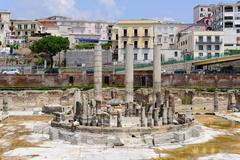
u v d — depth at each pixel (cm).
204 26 18375
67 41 13938
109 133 4953
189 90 9588
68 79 11088
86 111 5359
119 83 11231
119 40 15600
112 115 6481
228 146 4797
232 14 17100
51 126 5706
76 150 4519
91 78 11144
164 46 16962
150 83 11262
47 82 10975
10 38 18312
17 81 10812
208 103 9112
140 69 12112
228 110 8794
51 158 4134
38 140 5134
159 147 4706
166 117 5488
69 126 5269
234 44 16650
